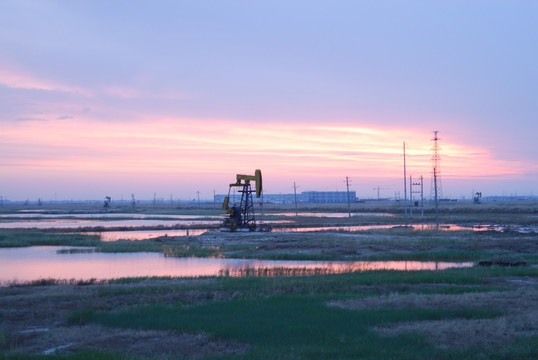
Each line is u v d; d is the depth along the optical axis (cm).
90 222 10319
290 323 1714
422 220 10144
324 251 4534
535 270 3025
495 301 2014
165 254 4481
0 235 6106
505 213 12875
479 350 1344
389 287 2508
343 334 1551
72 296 2306
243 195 7012
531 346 1355
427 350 1352
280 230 7606
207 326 1686
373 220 10281
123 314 1906
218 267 3669
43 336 1616
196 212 16362
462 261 3981
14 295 2367
